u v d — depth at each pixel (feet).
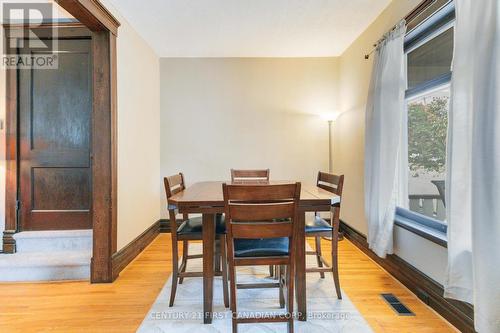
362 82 10.59
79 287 7.72
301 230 6.12
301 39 11.28
